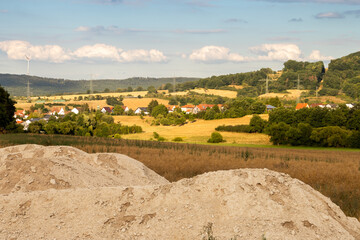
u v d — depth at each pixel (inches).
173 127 4500.5
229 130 3639.3
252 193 360.8
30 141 1562.5
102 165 661.3
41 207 379.6
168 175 787.4
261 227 321.4
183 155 1216.2
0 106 2576.3
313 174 834.2
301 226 323.3
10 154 667.4
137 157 1106.7
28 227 354.3
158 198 379.9
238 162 1074.7
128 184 604.7
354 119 3014.3
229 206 352.5
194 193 380.8
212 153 1353.3
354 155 1787.6
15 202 386.3
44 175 509.4
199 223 337.4
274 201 351.6
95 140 1834.4
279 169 933.2
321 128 2758.4
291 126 3002.0
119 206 374.6
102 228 347.9
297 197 362.3
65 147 716.7
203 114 4923.7
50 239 335.9
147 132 4065.0
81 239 334.6
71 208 376.8
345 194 617.6
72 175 525.0
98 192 395.2
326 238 313.0
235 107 5324.8
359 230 351.9
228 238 311.6
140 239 330.6
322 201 375.9
